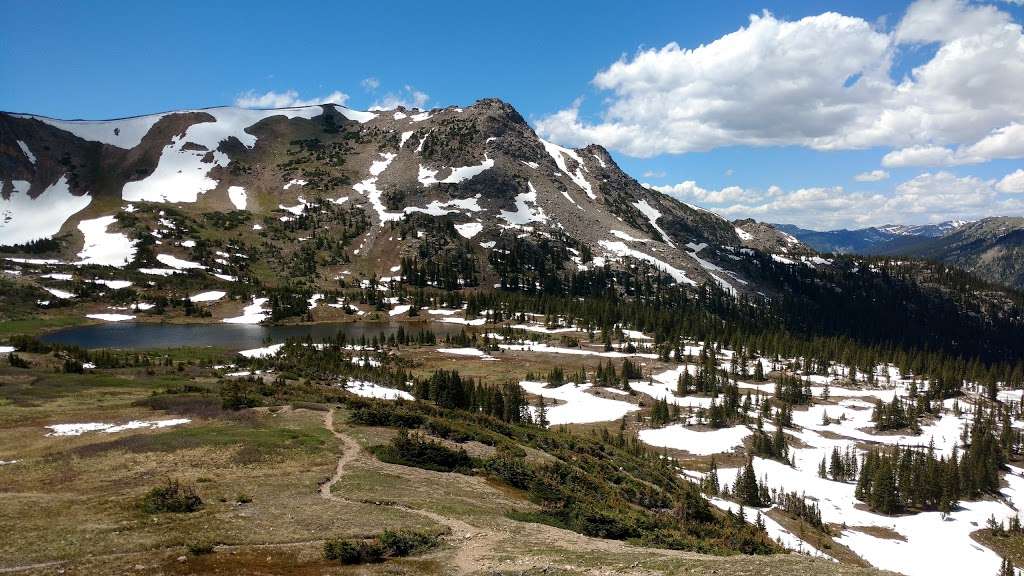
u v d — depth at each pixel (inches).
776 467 5187.0
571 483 2509.8
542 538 1550.2
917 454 5324.8
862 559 3683.6
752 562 1357.0
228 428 2620.6
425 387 4923.7
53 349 6043.3
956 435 6476.4
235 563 1210.6
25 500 1584.6
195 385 3919.8
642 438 5629.9
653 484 3462.1
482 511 1775.3
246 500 1665.8
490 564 1268.5
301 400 3533.5
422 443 2455.7
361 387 4916.3
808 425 6545.3
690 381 7278.5
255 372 5162.4
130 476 1863.9
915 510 4729.3
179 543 1296.8
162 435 2402.8
